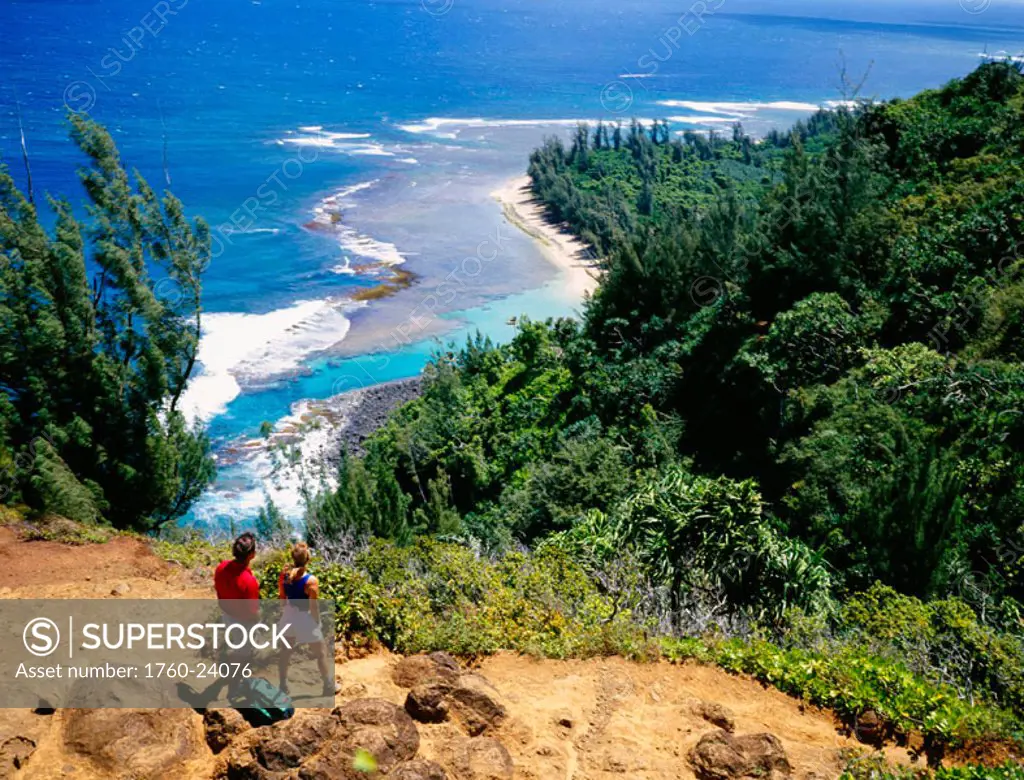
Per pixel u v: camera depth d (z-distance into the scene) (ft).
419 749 26.89
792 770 28.81
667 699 33.65
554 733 30.14
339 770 24.13
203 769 25.40
